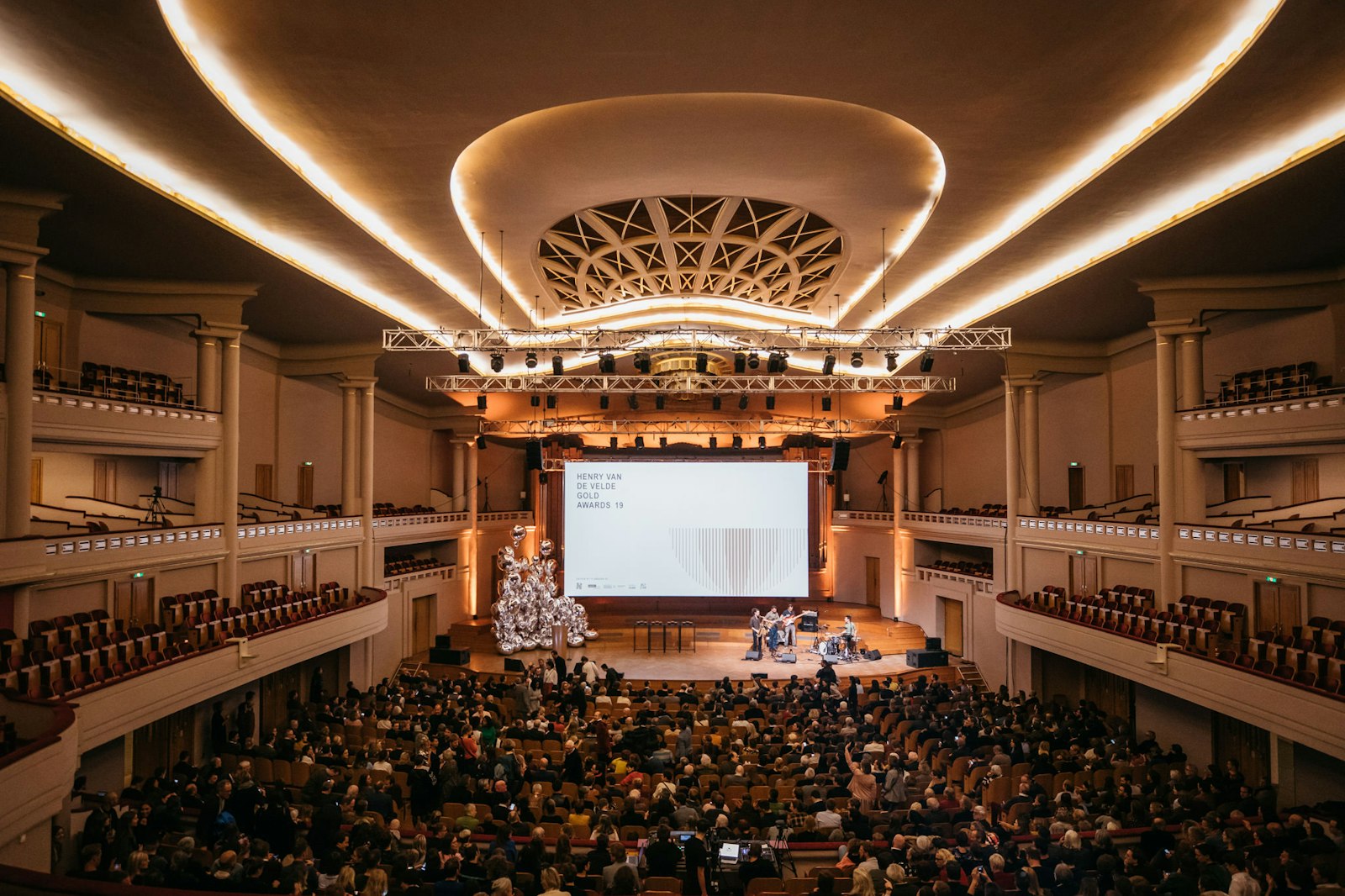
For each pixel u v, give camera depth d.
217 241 15.55
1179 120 11.35
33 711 10.41
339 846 8.95
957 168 13.97
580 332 21.50
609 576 31.88
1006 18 9.66
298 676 22.06
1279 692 13.09
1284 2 8.59
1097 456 25.08
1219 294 17.55
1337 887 7.68
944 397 33.09
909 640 31.12
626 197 17.02
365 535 25.00
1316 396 14.90
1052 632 20.22
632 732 15.72
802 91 11.50
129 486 19.59
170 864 8.12
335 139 12.80
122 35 9.34
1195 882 7.84
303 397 26.53
